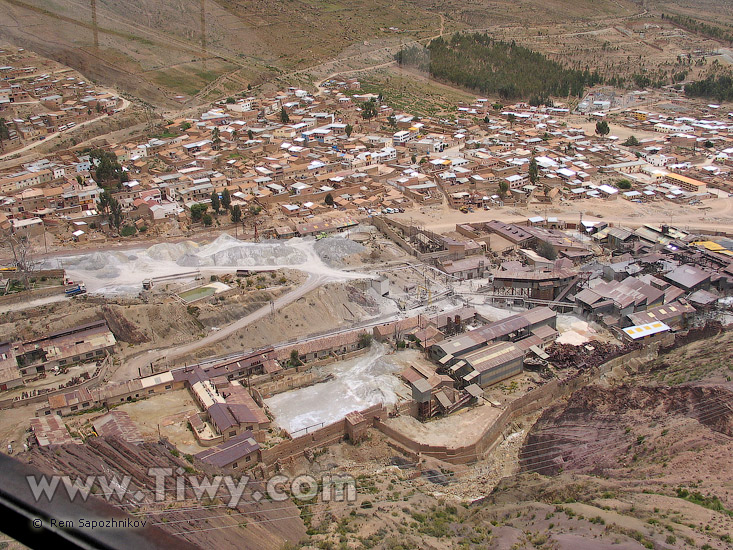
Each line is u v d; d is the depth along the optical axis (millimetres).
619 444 109500
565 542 77375
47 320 143500
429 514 92625
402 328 154250
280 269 175750
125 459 91438
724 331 151750
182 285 163625
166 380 126125
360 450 115812
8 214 199250
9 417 113062
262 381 134750
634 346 148875
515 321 152375
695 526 78062
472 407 128875
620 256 196250
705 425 105938
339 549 78562
